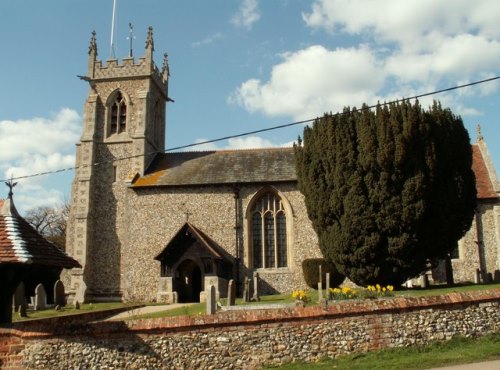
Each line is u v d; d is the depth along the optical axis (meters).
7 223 13.41
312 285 29.78
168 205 33.72
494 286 23.30
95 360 13.95
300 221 32.69
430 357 13.59
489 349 13.96
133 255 33.25
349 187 23.83
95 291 34.47
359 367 13.07
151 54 39.03
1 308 13.73
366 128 23.69
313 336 14.30
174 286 30.59
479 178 34.09
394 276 23.83
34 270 13.77
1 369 13.64
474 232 32.56
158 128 41.38
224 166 35.56
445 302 15.23
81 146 37.25
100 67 39.16
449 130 24.31
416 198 22.97
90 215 35.56
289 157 35.69
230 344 14.15
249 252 32.66
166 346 14.12
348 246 23.55
